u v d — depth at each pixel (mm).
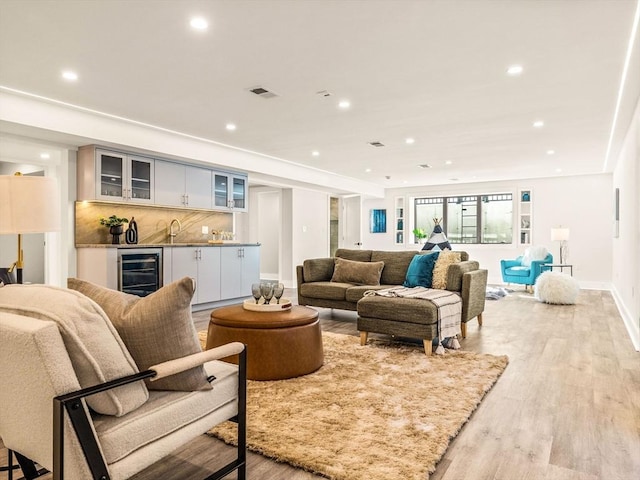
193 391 1552
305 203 9016
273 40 2812
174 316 1457
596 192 8547
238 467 1690
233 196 6641
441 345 3682
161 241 5953
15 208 2027
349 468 1767
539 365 3295
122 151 5051
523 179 9289
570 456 1924
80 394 1181
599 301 6664
